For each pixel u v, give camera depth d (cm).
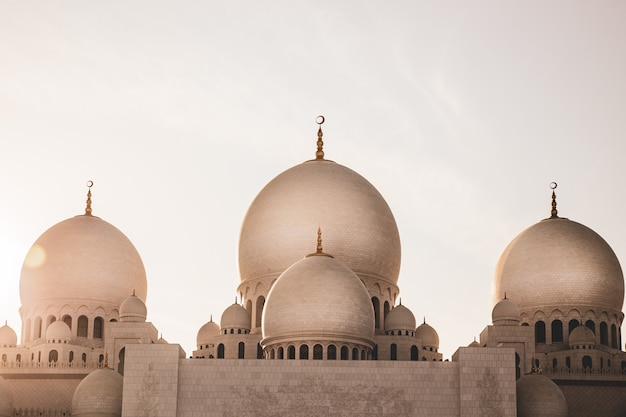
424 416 15100
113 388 15925
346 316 15912
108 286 18825
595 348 17912
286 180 18338
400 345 17250
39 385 17700
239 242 18562
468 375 15150
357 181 18425
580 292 18562
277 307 16050
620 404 17475
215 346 17675
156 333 18150
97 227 19262
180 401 15162
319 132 19350
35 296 18788
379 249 18038
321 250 16900
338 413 15088
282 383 15188
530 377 16050
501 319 17450
